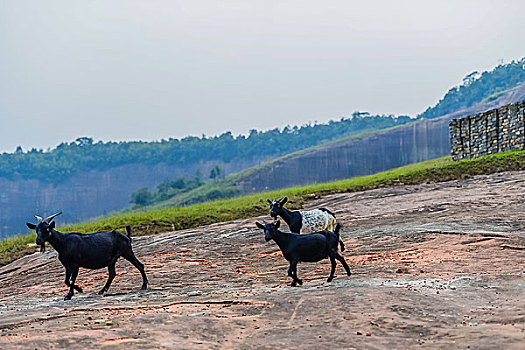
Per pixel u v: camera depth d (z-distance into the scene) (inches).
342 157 7121.1
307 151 7568.9
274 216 575.8
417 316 304.7
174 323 301.6
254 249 745.0
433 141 7145.7
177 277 570.6
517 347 226.1
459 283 402.3
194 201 5393.7
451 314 308.5
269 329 291.6
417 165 1900.8
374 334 271.9
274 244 762.8
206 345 258.1
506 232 621.6
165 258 733.9
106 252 474.9
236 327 298.8
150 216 1220.5
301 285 438.6
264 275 533.0
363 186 1320.1
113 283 557.3
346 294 359.9
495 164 1261.1
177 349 248.7
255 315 329.7
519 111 1412.4
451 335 261.3
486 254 521.7
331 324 293.9
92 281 593.6
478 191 994.1
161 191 7042.3
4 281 764.0
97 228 1112.2
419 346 246.5
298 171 6742.1
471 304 332.8
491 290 370.9
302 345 255.6
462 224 703.7
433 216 813.2
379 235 712.4
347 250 645.9
